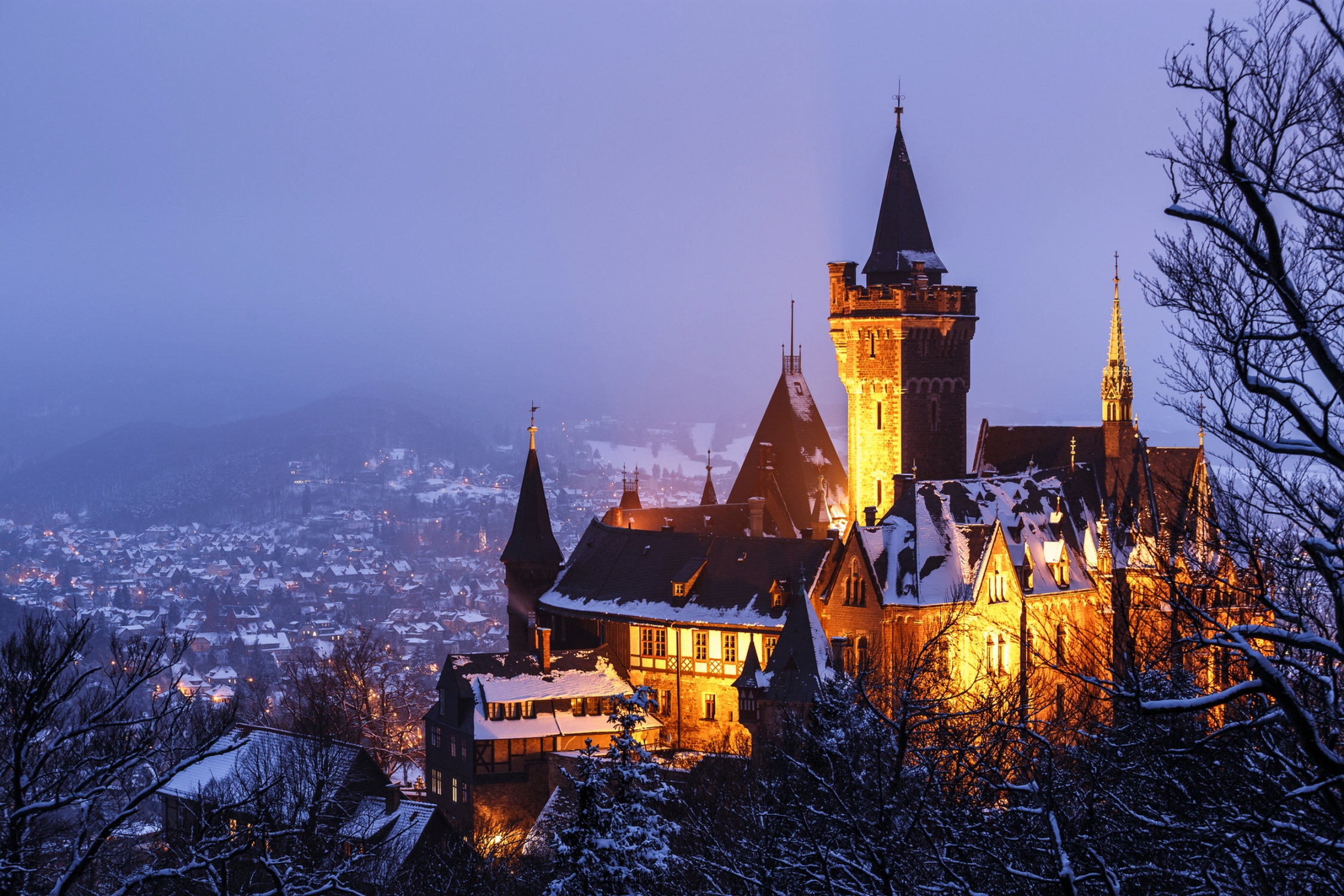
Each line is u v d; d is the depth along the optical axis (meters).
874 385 135.62
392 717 137.62
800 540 115.69
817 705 45.53
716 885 40.88
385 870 78.94
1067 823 33.91
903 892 32.22
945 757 37.12
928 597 101.62
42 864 39.75
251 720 153.12
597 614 123.38
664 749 112.94
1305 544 24.81
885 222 138.00
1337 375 23.95
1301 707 23.84
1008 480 113.94
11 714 36.47
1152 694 32.47
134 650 42.53
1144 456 109.56
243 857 51.44
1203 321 25.42
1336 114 23.88
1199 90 24.67
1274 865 29.36
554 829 81.25
